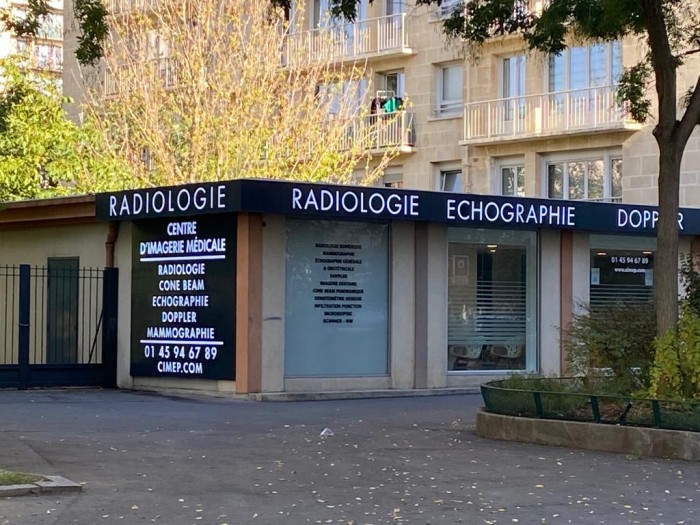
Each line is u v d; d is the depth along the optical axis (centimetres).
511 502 982
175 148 3136
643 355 1472
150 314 2047
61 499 967
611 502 985
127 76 3212
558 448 1313
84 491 1004
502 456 1248
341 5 1591
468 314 2145
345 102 3209
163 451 1256
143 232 2069
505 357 2183
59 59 4128
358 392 1977
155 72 3186
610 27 1557
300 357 1955
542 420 1348
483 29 1658
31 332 2320
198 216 1964
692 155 2759
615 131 2880
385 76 3444
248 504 962
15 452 1217
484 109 3138
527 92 3077
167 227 2022
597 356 1491
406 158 3353
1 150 2961
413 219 1998
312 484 1060
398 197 1973
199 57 3078
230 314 1911
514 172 3152
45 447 1262
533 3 2100
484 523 898
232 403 1828
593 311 1542
